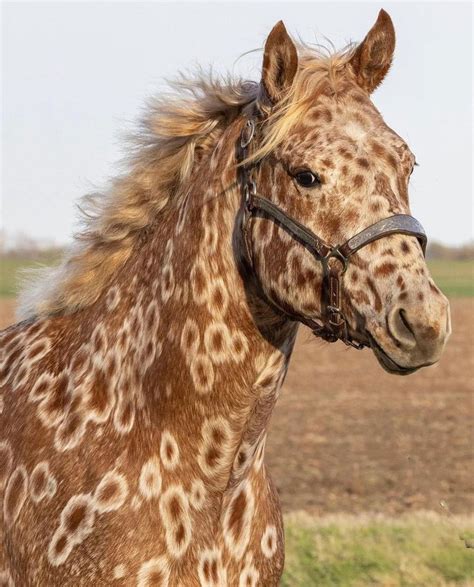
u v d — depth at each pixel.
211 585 4.73
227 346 4.69
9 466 5.01
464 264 85.44
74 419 4.89
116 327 4.98
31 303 5.55
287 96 4.56
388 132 4.43
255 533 4.94
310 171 4.34
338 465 15.34
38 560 4.79
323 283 4.35
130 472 4.70
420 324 4.09
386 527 10.20
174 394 4.71
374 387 25.19
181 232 4.86
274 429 18.77
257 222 4.57
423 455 16.19
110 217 5.12
